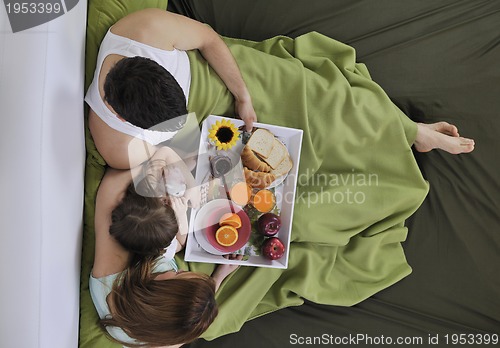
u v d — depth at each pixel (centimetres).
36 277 99
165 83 99
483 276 160
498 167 162
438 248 161
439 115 164
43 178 100
